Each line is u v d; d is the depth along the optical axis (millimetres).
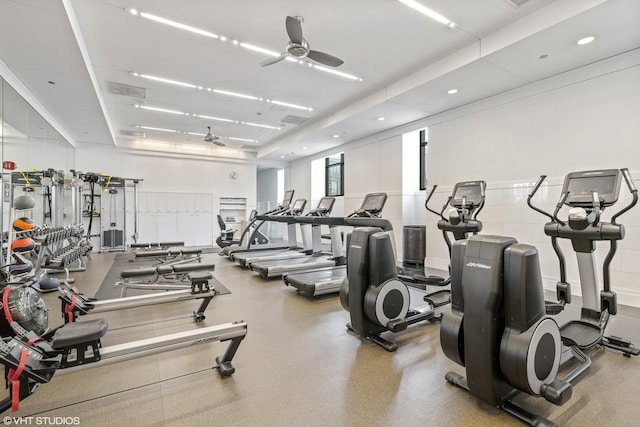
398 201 7395
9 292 2225
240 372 2262
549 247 4594
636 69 3812
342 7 3465
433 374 2230
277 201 13617
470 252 1839
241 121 7840
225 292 4469
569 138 4395
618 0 2920
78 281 5102
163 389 2047
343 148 9281
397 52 4426
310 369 2303
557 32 3459
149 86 5586
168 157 10438
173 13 3562
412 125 6984
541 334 1699
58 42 3721
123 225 9492
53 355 1884
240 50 4375
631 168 3826
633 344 2643
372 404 1886
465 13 3547
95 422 1728
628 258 3816
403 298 2848
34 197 5344
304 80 5371
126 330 3041
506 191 5145
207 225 11039
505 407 1795
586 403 1891
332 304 3904
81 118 6641
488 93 5242
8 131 4426
